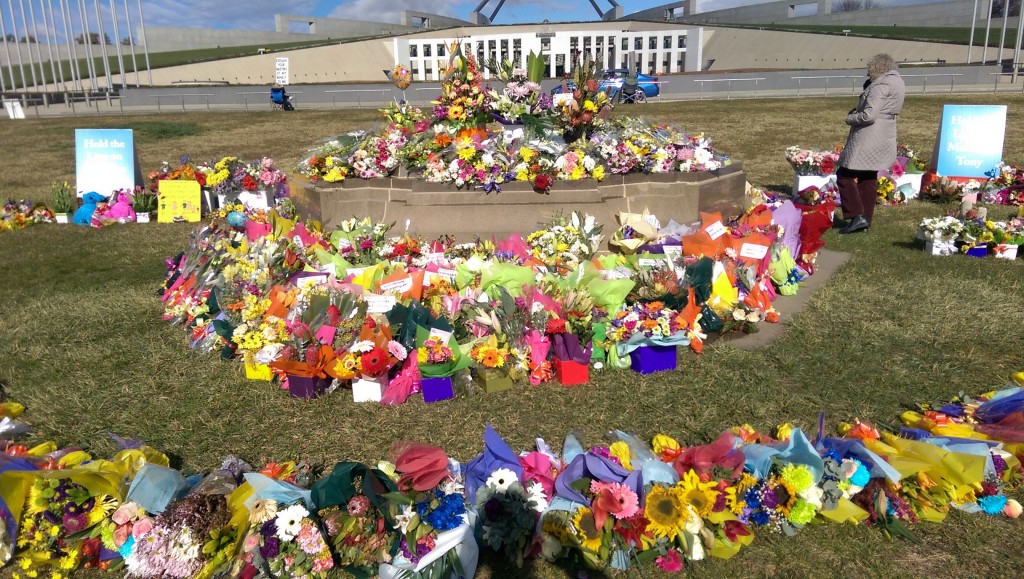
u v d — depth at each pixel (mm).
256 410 3787
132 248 7957
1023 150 13016
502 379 3895
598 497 2600
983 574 2498
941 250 6512
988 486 2824
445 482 2699
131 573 2643
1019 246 6492
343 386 3973
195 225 9328
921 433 3186
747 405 3662
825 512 2711
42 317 5414
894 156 7223
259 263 4773
